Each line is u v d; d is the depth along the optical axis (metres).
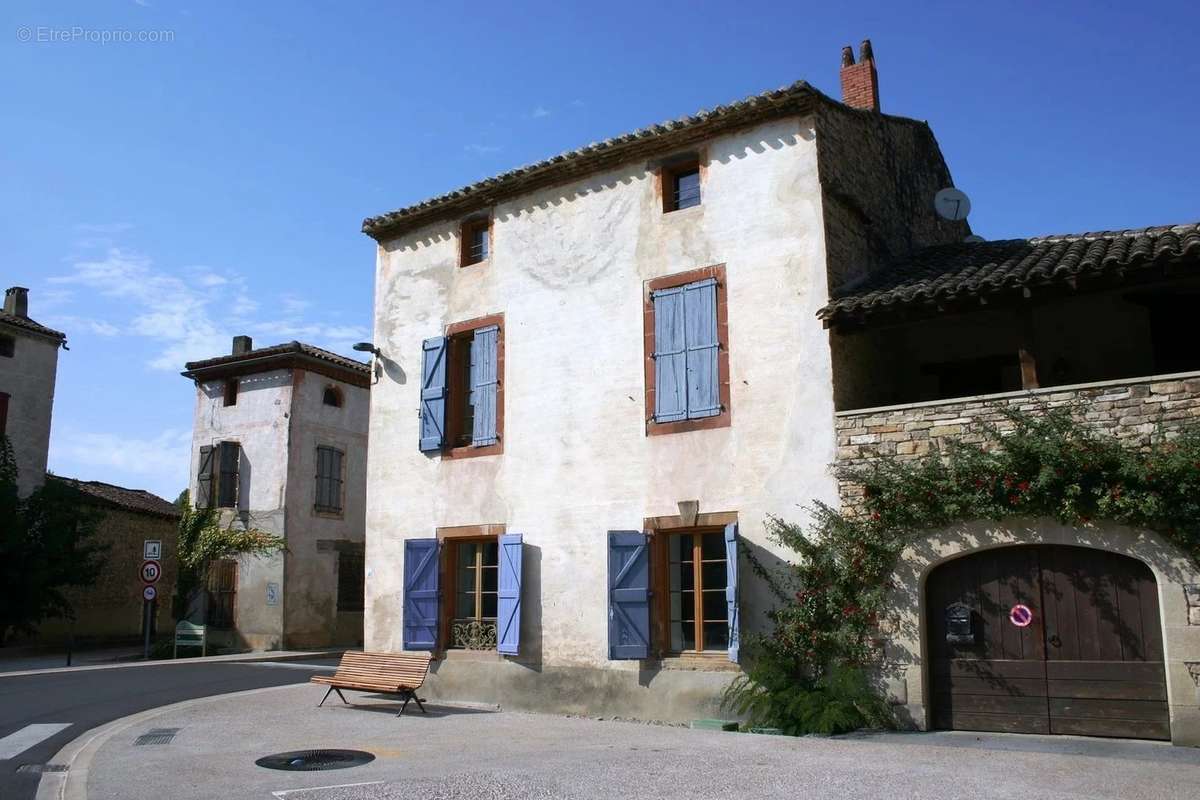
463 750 9.73
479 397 14.40
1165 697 9.18
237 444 25.44
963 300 10.22
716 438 12.03
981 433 10.15
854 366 11.88
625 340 13.05
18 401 25.31
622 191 13.52
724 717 11.36
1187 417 9.16
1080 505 9.40
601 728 11.34
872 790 7.37
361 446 26.89
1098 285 9.56
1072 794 7.11
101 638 27.17
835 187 12.20
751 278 12.14
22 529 23.42
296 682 16.94
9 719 12.20
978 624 10.16
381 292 16.17
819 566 10.80
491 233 14.86
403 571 14.70
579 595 12.83
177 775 8.50
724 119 12.55
